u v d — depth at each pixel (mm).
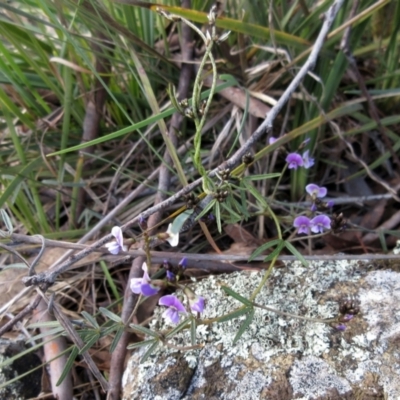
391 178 333
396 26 320
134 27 326
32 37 306
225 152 329
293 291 239
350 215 323
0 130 346
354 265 249
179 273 190
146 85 274
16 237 212
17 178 289
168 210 305
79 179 312
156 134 340
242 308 201
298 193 323
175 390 217
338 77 304
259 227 302
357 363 209
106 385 219
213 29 182
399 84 343
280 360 215
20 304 279
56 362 252
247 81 337
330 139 322
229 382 214
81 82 317
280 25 325
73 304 292
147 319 257
